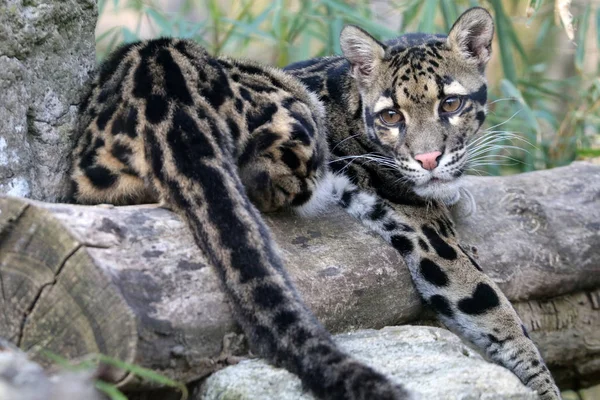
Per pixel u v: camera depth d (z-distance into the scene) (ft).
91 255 20.26
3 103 25.31
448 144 30.45
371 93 31.60
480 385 20.68
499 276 31.86
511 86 41.22
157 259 21.79
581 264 33.27
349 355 20.85
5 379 18.30
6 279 20.75
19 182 25.90
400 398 19.31
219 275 22.21
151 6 45.62
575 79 49.34
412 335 24.47
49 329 20.59
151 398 22.39
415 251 29.37
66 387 18.69
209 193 23.02
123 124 25.00
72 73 27.27
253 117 26.20
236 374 21.62
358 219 30.17
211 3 45.19
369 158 31.30
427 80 30.37
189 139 23.88
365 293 26.84
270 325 21.45
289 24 46.01
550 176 35.50
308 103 28.84
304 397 20.61
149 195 25.08
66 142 27.20
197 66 26.25
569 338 33.73
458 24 31.19
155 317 20.71
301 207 27.73
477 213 33.12
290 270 25.41
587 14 43.73
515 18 54.19
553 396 28.14
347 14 43.39
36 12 25.88
